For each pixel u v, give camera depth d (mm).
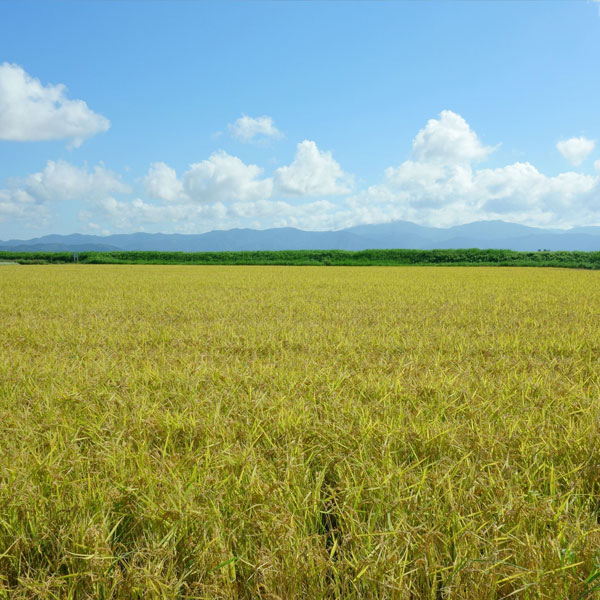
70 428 2818
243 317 8445
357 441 2586
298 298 11922
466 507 1944
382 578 1557
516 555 1674
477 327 7355
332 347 5664
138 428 2781
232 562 1619
